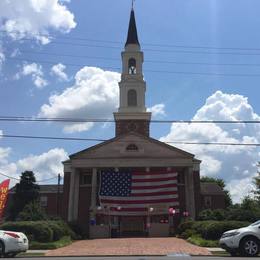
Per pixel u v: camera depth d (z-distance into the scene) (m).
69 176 51.38
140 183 49.06
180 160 49.78
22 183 69.12
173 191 48.72
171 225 48.03
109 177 49.34
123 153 50.09
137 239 39.22
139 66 65.12
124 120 62.09
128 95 63.72
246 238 20.62
